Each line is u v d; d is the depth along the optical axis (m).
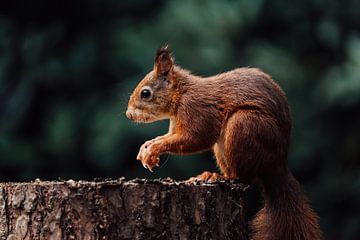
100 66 16.55
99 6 16.98
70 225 6.89
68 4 16.92
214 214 7.30
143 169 15.48
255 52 16.66
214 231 7.29
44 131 16.20
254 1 16.98
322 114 16.44
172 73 8.81
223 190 7.44
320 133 16.38
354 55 17.11
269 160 8.20
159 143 8.41
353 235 15.37
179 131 8.53
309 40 17.66
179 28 16.25
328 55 17.59
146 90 8.91
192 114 8.50
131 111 9.01
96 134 15.43
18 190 7.01
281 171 8.40
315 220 8.55
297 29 17.64
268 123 8.16
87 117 15.94
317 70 17.31
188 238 7.09
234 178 8.27
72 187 6.92
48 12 16.95
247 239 7.91
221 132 8.44
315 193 15.93
